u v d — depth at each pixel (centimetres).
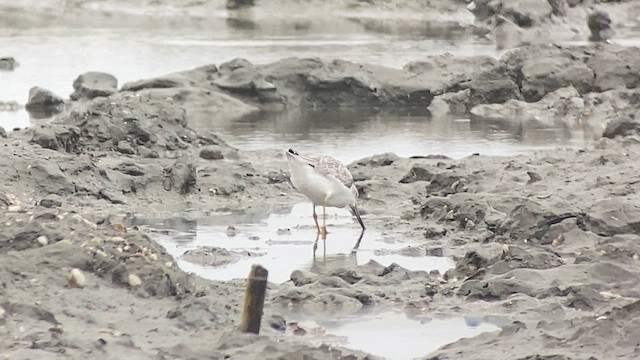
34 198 1594
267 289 1210
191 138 2016
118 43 3803
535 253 1266
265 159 2012
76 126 1939
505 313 1124
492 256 1280
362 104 2922
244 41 3853
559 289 1166
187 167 1741
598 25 4256
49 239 1144
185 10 4675
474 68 2994
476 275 1238
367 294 1175
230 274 1294
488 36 4169
